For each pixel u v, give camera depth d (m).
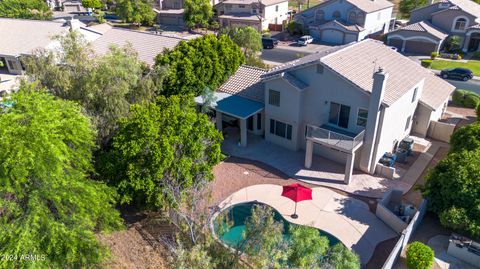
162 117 21.03
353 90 25.30
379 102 23.72
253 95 32.16
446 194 19.64
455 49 60.03
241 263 16.84
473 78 47.56
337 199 24.11
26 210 14.84
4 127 14.63
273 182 26.12
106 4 97.19
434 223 21.09
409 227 18.97
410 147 28.95
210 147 22.41
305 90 27.81
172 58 30.41
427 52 60.12
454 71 47.12
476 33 59.00
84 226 16.08
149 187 19.73
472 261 18.06
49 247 14.37
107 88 24.25
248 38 47.25
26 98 16.75
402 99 26.94
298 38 71.31
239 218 22.34
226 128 34.31
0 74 49.41
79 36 25.44
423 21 62.47
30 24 52.47
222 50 32.69
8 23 52.75
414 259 17.17
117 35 43.47
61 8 98.12
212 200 23.20
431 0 66.06
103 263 17.53
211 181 23.95
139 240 20.55
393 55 31.23
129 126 20.25
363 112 25.55
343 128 27.30
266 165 28.25
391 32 62.12
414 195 24.23
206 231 18.31
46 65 23.81
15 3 72.81
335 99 26.58
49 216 15.24
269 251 16.02
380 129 25.16
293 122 28.95
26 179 14.52
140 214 22.91
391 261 17.44
